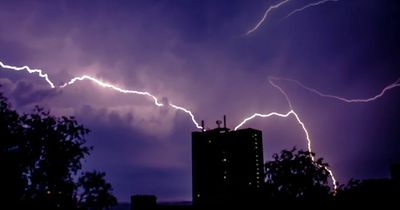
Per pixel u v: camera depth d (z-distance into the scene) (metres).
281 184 19.98
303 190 19.75
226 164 121.69
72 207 15.45
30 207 15.08
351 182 19.98
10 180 14.98
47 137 15.77
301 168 19.95
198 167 126.75
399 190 19.50
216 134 127.19
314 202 19.52
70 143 16.12
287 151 20.41
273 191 20.02
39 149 15.74
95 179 15.84
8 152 15.19
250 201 20.52
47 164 15.55
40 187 15.48
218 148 125.00
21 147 15.46
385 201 19.34
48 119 15.95
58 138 15.91
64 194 15.46
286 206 19.69
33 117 15.84
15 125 15.60
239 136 124.38
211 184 122.69
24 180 15.37
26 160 15.38
